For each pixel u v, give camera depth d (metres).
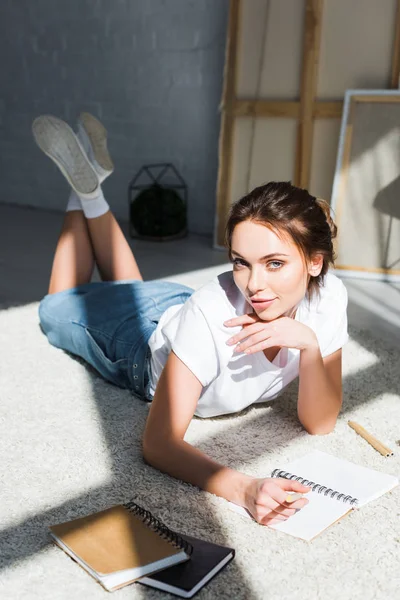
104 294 2.47
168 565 1.47
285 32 4.28
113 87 5.33
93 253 2.81
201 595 1.43
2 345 2.82
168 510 1.71
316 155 4.29
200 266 4.20
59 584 1.46
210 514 1.69
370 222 4.00
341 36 4.13
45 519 1.69
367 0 4.03
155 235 4.86
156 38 5.02
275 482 1.61
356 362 2.72
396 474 1.90
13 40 5.81
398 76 4.00
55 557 1.55
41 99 5.78
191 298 1.82
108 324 2.34
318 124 4.26
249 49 4.41
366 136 3.98
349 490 1.77
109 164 2.90
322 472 1.85
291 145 4.34
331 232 1.77
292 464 1.88
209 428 2.13
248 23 4.39
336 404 2.01
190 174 5.09
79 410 2.25
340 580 1.49
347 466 1.88
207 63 4.83
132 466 1.92
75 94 5.56
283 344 1.77
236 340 1.72
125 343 2.27
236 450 2.00
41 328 3.02
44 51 5.65
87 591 1.44
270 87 4.37
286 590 1.45
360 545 1.60
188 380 1.76
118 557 1.47
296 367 1.98
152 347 2.10
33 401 2.32
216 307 1.76
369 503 1.75
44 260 4.32
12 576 1.49
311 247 1.66
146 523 1.59
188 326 1.76
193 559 1.49
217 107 4.84
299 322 1.79
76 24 5.41
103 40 5.29
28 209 6.04
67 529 1.57
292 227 1.61
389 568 1.53
